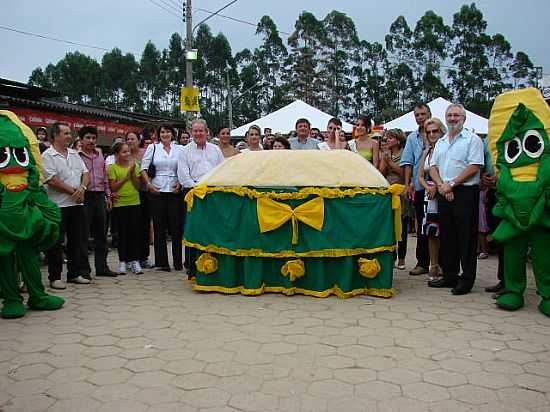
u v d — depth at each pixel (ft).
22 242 16.26
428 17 198.18
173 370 11.98
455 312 16.26
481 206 25.16
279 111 55.36
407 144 22.11
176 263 23.38
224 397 10.64
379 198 17.90
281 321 15.42
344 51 211.00
